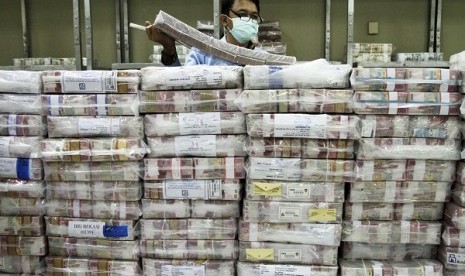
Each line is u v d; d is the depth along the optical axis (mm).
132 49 2646
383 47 2234
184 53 1983
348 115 1038
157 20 1197
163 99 1073
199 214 1111
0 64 2697
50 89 1086
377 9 2562
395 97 1026
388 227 1083
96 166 1095
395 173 1061
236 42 1609
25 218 1131
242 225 1099
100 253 1135
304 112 1052
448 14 2547
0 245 1145
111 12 2611
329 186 1071
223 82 1061
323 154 1059
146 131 1089
